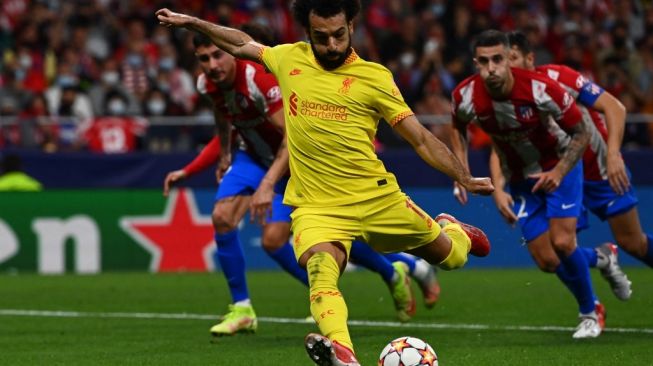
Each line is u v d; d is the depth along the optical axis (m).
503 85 25.48
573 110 25.52
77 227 49.09
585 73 62.75
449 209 49.00
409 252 20.97
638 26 71.94
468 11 67.81
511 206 28.00
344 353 17.97
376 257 29.20
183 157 49.56
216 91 27.53
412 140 19.66
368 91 19.72
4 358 23.88
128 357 23.77
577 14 70.50
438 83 59.31
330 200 20.05
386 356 18.91
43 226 48.94
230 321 27.48
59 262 48.91
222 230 27.42
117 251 49.25
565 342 25.58
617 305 34.16
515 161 27.27
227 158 29.64
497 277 45.16
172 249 49.38
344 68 19.83
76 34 64.00
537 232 27.47
